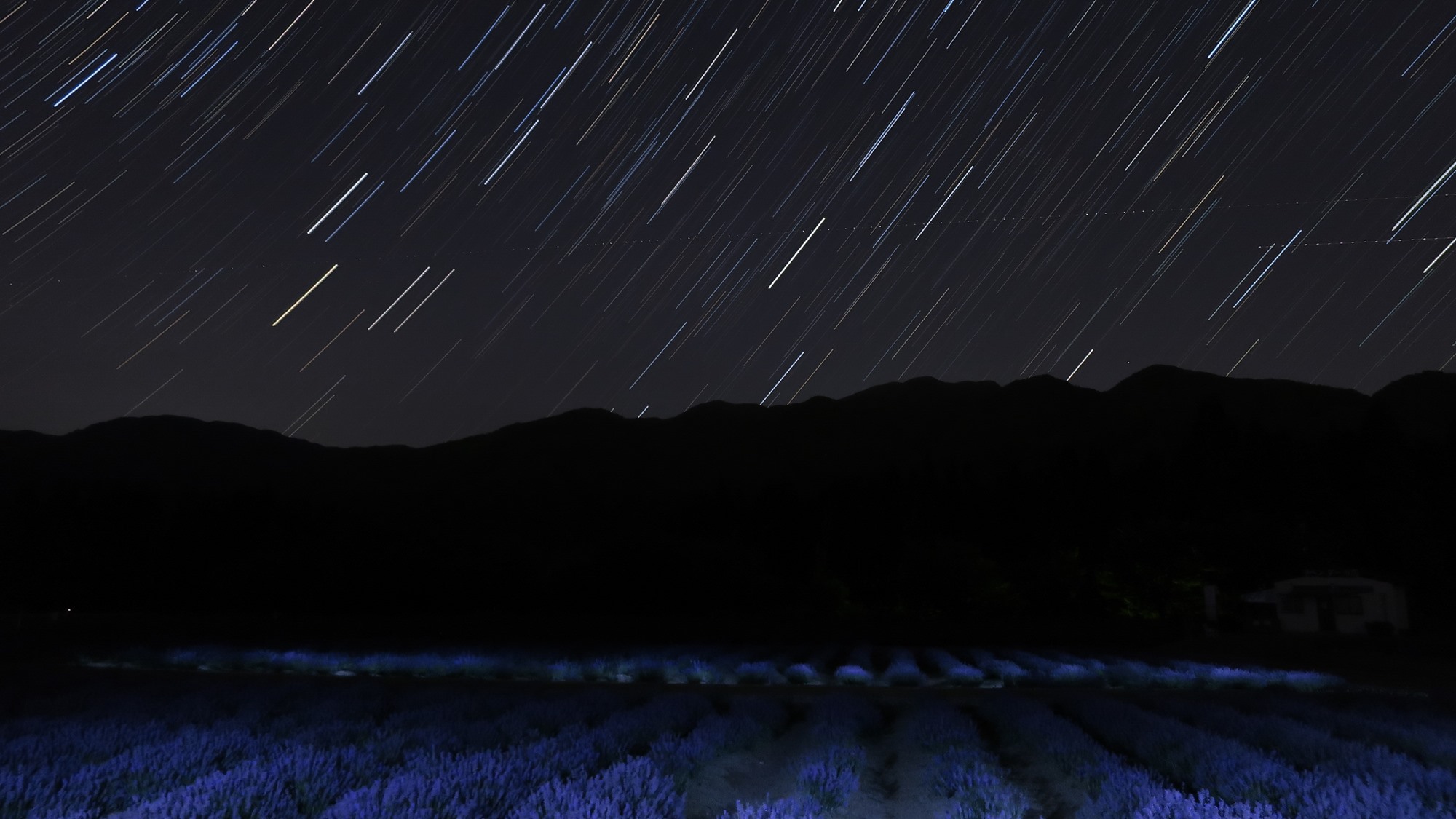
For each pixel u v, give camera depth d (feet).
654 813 23.34
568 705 47.55
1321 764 29.73
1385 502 176.55
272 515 209.26
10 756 31.19
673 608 139.23
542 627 127.13
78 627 119.65
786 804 25.29
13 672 78.54
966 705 55.26
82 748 33.19
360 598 141.28
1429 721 43.09
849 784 28.68
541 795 24.70
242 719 42.16
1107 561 154.81
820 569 154.61
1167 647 117.60
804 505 240.12
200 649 99.81
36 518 185.98
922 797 28.99
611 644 119.96
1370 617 127.95
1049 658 97.40
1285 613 133.49
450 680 73.10
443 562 145.07
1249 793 26.07
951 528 216.74
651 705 47.70
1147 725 40.16
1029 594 156.66
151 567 173.78
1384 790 25.20
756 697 59.47
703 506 247.09
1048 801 29.04
